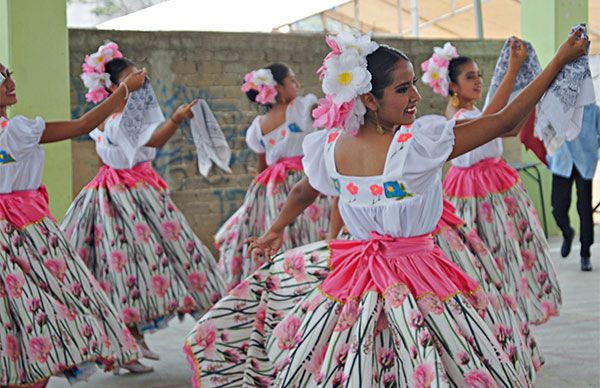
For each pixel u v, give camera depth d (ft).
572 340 18.54
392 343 10.12
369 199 10.28
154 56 29.55
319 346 10.34
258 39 30.78
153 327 18.44
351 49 10.00
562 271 26.73
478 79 17.99
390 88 10.03
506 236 17.49
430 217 10.31
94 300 14.71
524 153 34.42
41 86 23.38
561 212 27.73
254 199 22.16
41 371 13.79
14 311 13.87
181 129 30.12
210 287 18.81
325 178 10.77
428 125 10.11
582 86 10.78
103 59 18.54
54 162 23.89
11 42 22.94
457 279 10.52
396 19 41.68
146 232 18.37
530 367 11.67
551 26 31.40
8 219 14.16
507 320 12.19
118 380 16.85
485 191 17.66
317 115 10.27
